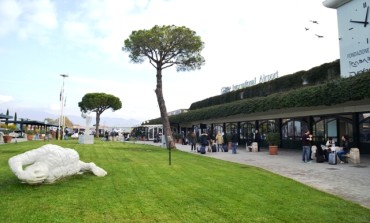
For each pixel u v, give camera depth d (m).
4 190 8.09
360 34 19.55
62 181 9.36
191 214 6.45
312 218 6.38
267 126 32.88
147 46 27.88
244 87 36.88
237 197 8.00
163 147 29.25
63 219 5.91
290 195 8.39
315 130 26.23
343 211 6.92
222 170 13.14
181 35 27.91
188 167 13.90
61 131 52.88
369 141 21.48
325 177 11.92
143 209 6.71
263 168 14.62
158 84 28.64
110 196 7.76
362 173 12.95
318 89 18.73
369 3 19.02
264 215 6.50
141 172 11.84
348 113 23.00
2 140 36.16
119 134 53.72
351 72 20.11
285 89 27.95
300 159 19.31
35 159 8.82
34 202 6.98
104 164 14.04
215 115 34.41
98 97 65.69
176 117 47.69
